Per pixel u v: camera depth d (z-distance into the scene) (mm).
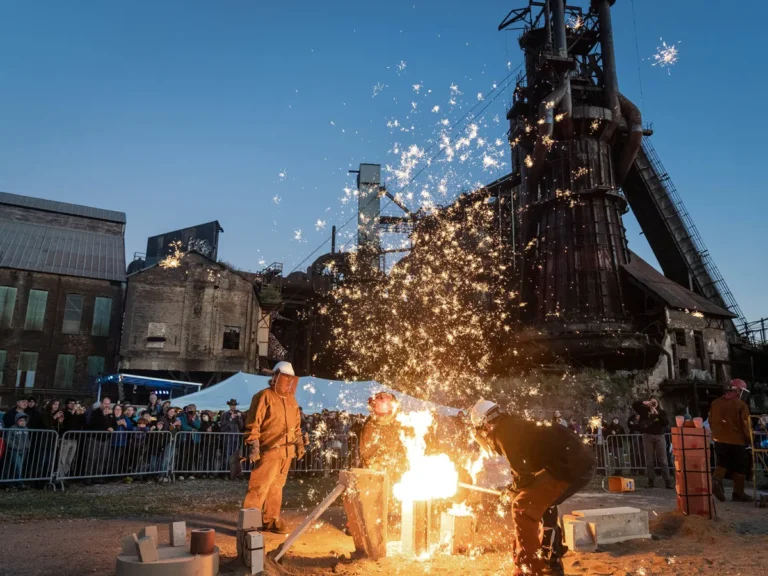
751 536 6445
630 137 39938
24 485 10648
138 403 35656
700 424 7402
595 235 38125
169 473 12562
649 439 12625
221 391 17641
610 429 17297
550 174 40344
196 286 38500
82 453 11328
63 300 36562
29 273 36062
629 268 38281
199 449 13156
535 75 40938
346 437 15516
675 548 5809
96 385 35938
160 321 37312
